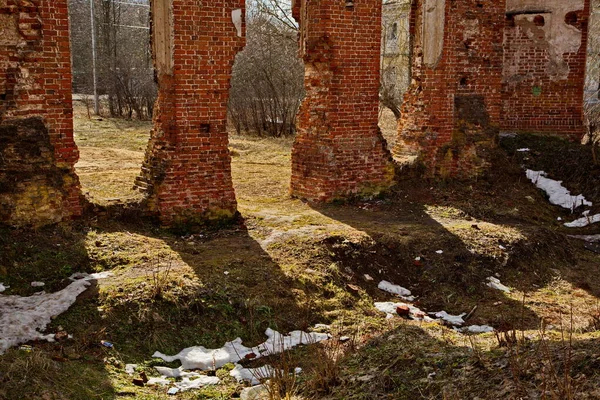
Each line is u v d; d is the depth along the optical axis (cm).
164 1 875
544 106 1566
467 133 1306
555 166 1418
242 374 602
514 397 461
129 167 1349
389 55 2648
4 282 682
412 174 1251
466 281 909
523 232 1052
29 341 578
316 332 702
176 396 553
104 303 655
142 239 845
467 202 1209
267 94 2336
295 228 962
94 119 2464
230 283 741
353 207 1128
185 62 891
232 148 1773
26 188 779
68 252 754
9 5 751
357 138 1139
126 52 2859
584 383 463
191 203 932
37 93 785
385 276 891
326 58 1077
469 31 1278
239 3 921
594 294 928
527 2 1527
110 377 555
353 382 547
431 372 542
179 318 671
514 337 593
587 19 1515
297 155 1161
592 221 1228
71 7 3052
